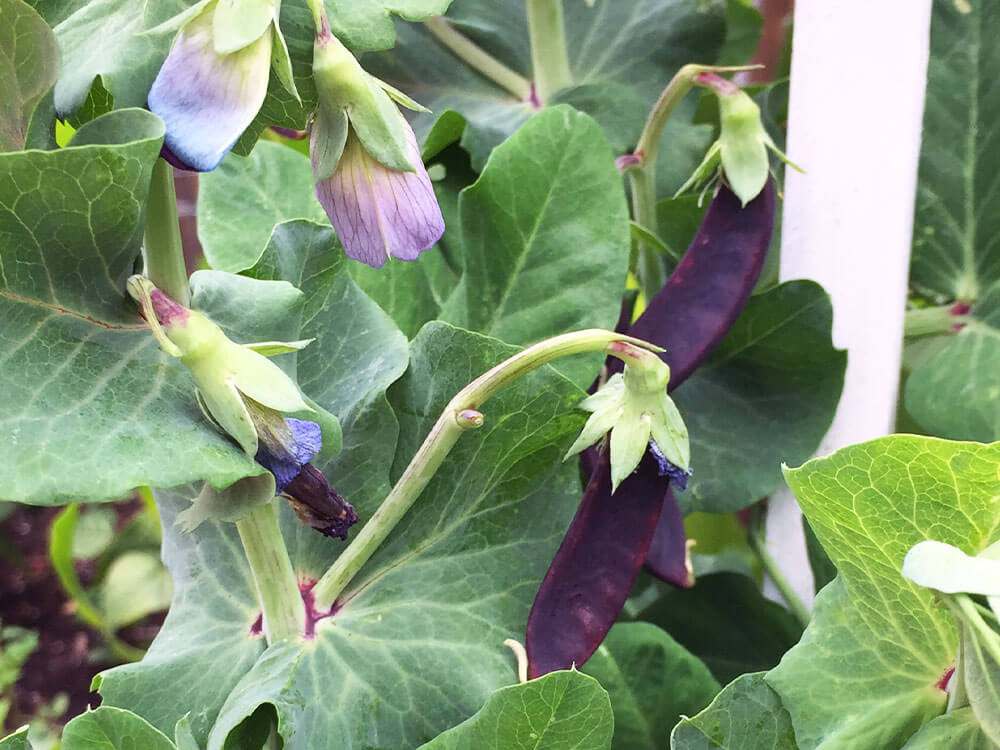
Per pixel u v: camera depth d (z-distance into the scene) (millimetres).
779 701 284
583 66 450
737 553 546
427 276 404
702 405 398
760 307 374
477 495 313
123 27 247
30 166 219
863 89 350
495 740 268
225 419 233
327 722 283
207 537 322
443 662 297
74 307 241
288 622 293
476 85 438
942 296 428
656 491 293
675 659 350
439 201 414
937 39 417
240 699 281
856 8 345
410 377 317
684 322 327
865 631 284
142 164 223
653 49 449
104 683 292
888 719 279
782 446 386
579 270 346
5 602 1137
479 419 280
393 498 292
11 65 230
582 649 293
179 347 232
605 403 285
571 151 348
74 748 256
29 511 1216
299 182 412
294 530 312
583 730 268
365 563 308
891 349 373
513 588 309
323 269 316
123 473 225
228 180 406
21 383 232
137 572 1000
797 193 368
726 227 329
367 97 234
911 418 447
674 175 438
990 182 413
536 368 284
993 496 253
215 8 225
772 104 465
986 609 239
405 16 258
